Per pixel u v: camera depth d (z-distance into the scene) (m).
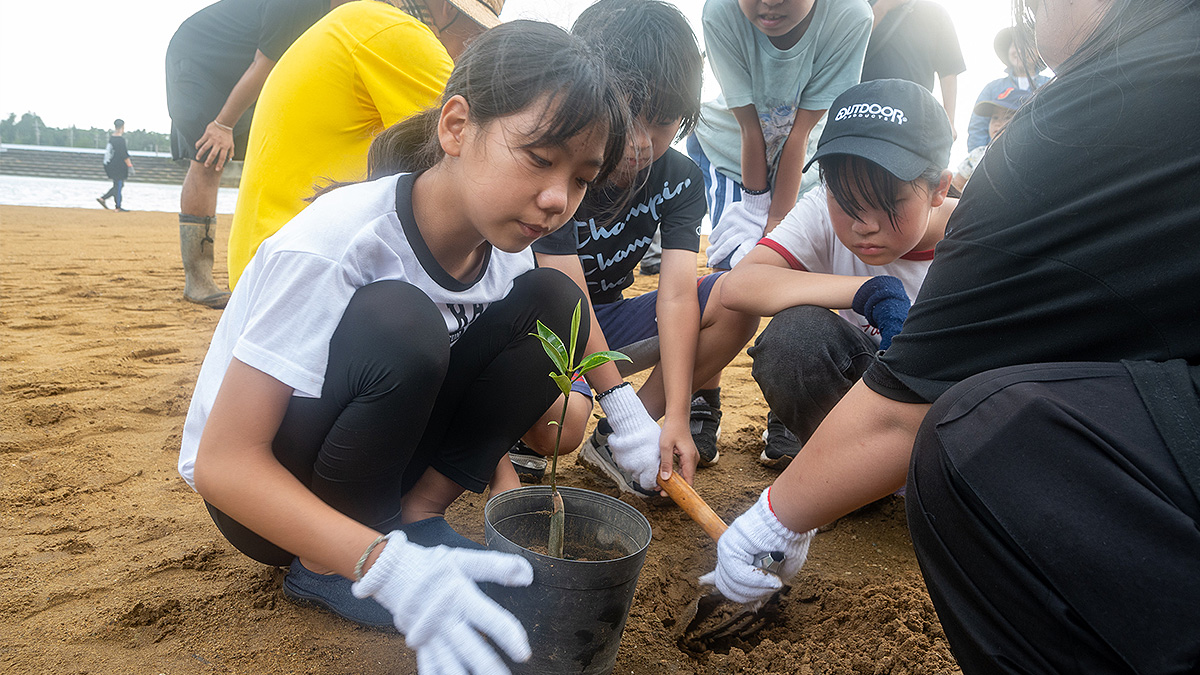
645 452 1.74
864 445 1.22
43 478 2.13
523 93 1.15
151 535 1.85
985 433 0.95
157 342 3.74
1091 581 0.84
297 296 1.26
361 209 1.35
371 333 1.29
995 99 5.26
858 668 1.47
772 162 3.35
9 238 8.25
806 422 2.02
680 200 2.16
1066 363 0.97
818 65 3.03
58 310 4.42
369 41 2.09
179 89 4.03
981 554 0.96
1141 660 0.80
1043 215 0.98
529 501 1.43
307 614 1.55
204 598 1.58
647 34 1.73
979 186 1.08
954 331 1.08
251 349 1.22
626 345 2.39
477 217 1.26
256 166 2.19
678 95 1.76
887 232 1.69
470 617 1.08
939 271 1.11
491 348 1.58
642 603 1.68
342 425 1.32
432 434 1.64
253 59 3.96
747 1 2.80
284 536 1.19
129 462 2.29
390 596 1.10
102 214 13.25
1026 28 1.13
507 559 1.15
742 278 2.04
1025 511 0.89
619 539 1.42
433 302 1.43
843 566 1.88
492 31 1.26
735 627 1.65
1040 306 1.00
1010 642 0.95
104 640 1.45
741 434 2.77
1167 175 0.90
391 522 1.50
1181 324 0.92
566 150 1.18
